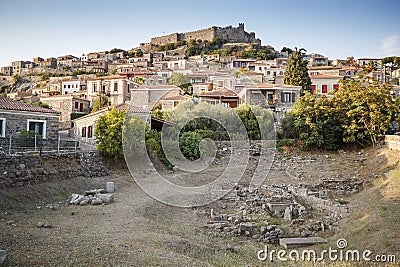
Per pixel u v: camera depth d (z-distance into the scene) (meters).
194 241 11.77
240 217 15.26
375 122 30.38
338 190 20.25
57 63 119.81
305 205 18.77
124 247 9.85
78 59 131.88
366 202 16.69
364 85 35.88
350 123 32.16
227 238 13.17
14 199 14.57
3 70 120.25
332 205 16.62
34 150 20.36
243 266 10.11
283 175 25.30
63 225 11.81
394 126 33.69
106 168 22.11
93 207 14.94
